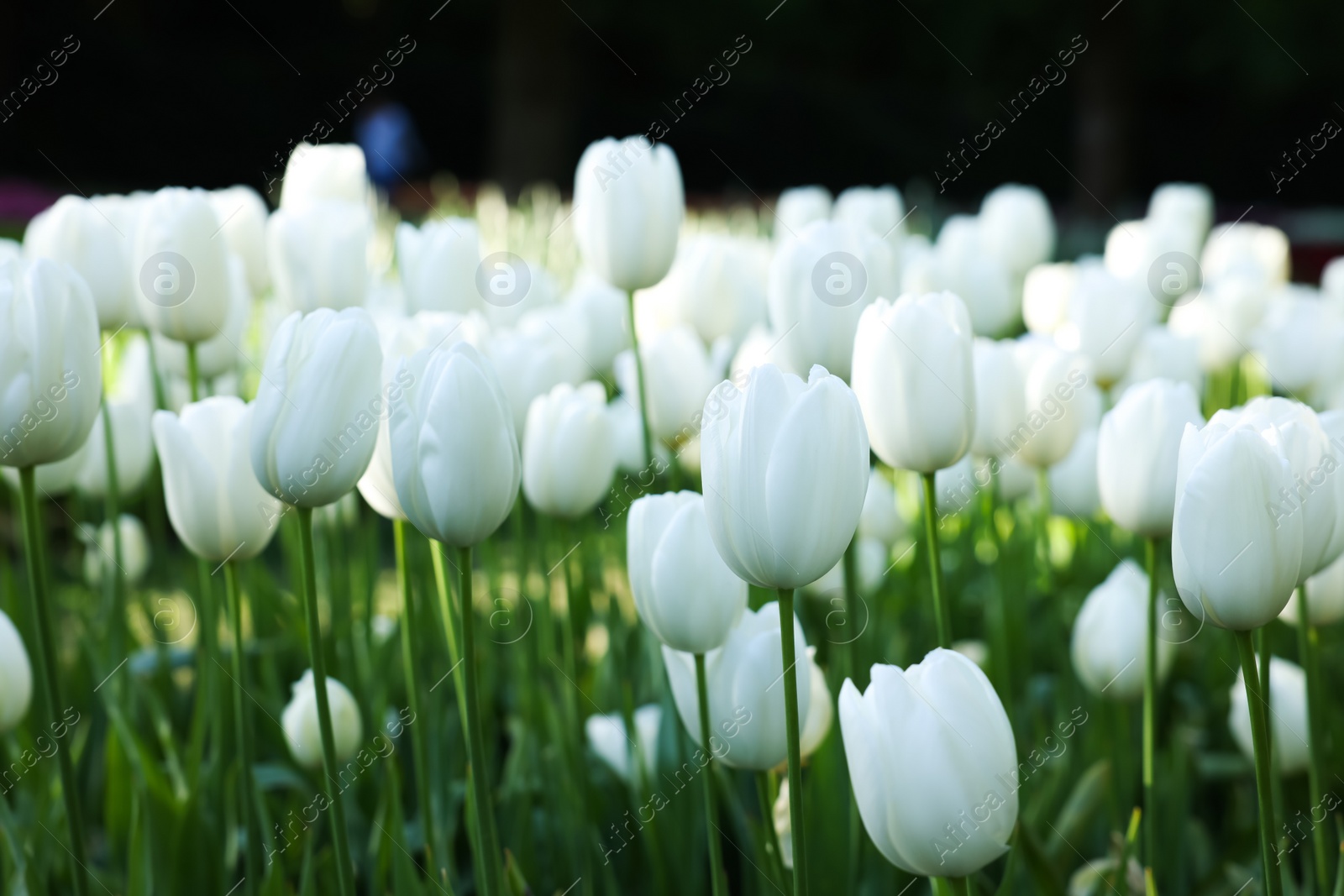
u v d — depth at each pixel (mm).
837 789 1426
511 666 1667
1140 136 15352
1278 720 1475
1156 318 2145
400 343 1399
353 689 1503
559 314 1822
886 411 1318
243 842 1490
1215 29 12781
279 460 1271
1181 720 1651
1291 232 8438
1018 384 1493
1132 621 1485
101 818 1567
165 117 12078
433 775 1476
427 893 1373
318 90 13352
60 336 1288
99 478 1622
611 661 1577
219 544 1369
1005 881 1338
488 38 15031
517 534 1534
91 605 1840
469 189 9008
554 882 1470
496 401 1250
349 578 1666
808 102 14281
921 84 14703
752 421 1214
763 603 1515
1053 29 12375
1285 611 1488
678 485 1582
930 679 1194
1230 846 1496
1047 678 1672
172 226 1463
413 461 1256
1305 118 14562
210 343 1589
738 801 1440
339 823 1290
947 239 1988
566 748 1459
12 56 11477
